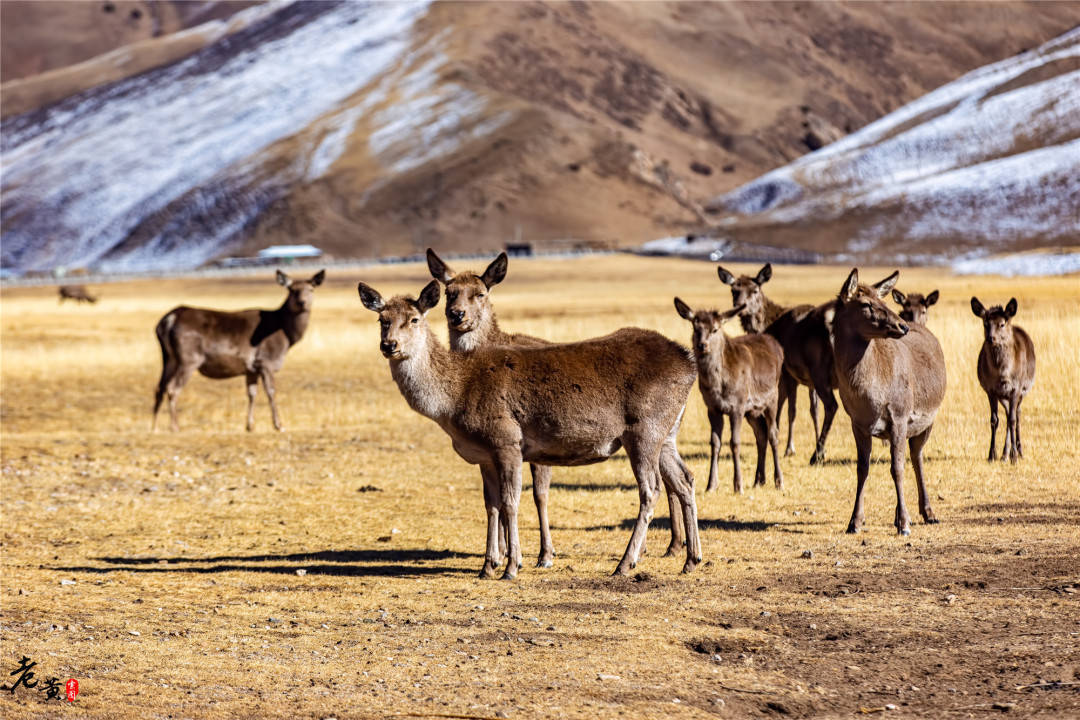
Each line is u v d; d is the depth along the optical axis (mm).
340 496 64562
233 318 94500
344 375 128375
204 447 84000
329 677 30828
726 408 60031
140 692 29531
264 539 53438
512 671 31141
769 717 27656
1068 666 30531
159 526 57125
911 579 40594
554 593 40094
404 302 42219
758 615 36438
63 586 43156
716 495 59875
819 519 52781
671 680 30234
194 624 36906
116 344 160875
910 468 64938
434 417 43125
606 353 42750
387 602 39719
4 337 178875
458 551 49344
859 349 48094
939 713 27609
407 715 27562
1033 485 58469
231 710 28109
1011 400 66125
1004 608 36406
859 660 32000
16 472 73938
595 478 66938
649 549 47344
